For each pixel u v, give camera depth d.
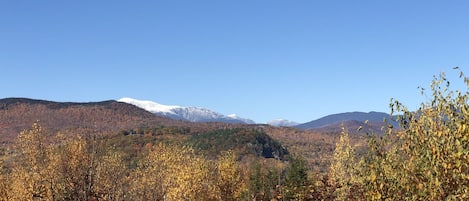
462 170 8.79
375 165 9.70
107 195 29.73
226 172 38.91
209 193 36.56
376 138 9.87
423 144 9.32
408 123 9.70
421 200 9.17
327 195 14.59
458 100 9.17
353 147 20.38
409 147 9.58
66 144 29.17
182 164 36.56
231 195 38.31
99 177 29.64
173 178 35.28
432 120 9.42
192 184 34.75
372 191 9.73
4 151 30.30
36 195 28.89
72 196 28.52
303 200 15.36
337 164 21.42
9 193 29.58
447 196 8.98
